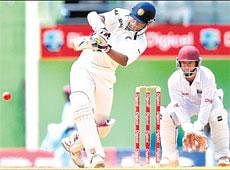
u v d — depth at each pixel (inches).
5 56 1790.1
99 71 1074.7
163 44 1780.3
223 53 1785.2
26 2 1798.7
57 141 1720.0
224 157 1166.3
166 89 1765.5
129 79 1761.8
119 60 1047.0
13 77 1786.4
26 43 1795.0
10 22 1795.0
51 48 1792.6
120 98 1756.9
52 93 1786.4
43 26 1797.5
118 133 1729.8
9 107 1755.7
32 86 1785.2
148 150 1095.6
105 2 1813.5
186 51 1135.0
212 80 1139.3
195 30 1785.2
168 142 1166.3
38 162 1465.3
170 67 1775.3
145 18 1063.0
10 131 1747.0
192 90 1145.4
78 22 1809.8
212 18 1818.4
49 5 1808.6
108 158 1467.8
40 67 1790.1
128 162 1464.1
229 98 1771.7
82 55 1085.1
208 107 1135.6
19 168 976.9
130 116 1744.6
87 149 1044.5
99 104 1090.7
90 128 1047.6
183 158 1537.9
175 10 1827.0
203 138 1129.4
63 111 1775.3
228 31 1788.9
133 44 1059.3
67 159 1476.4
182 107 1152.8
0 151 1446.9
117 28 1069.8
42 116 1772.9
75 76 1071.6
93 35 1047.0
